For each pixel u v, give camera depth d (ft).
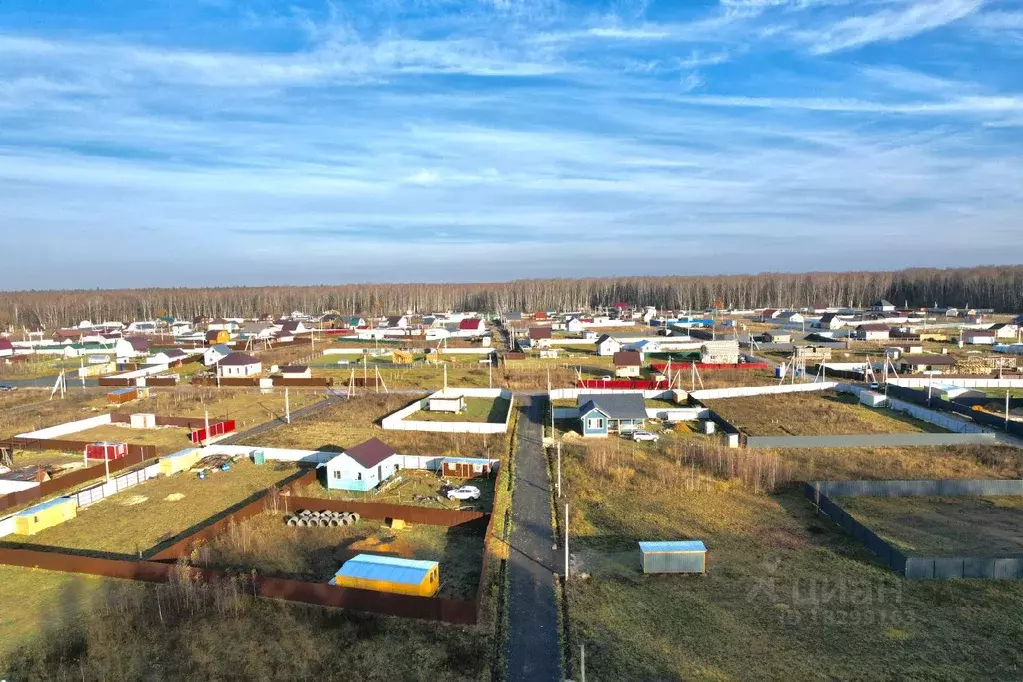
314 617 81.61
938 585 89.10
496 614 82.89
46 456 159.53
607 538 106.01
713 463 140.56
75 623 81.56
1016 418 176.76
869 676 69.97
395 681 69.62
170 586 85.71
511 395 220.64
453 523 112.27
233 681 69.56
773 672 70.79
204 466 147.43
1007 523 110.32
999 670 70.79
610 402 179.22
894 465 140.77
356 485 131.03
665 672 70.79
